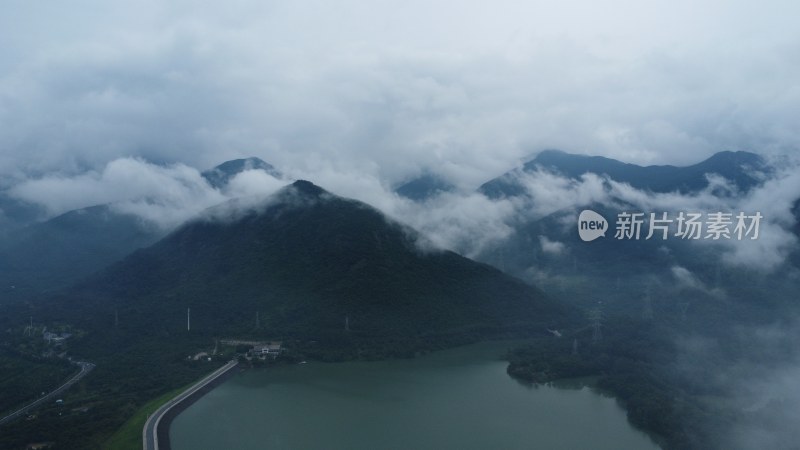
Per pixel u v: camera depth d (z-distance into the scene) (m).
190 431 183.75
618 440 176.12
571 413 199.38
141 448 167.38
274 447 170.12
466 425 187.50
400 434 179.50
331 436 178.00
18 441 173.88
